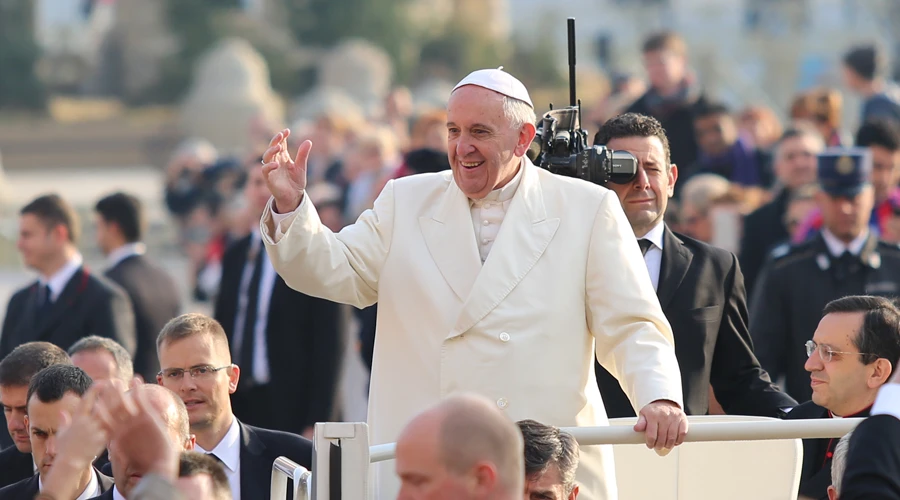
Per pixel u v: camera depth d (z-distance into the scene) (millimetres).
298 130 77875
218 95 142375
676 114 44125
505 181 17969
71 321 31469
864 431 13516
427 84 140000
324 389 31375
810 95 46938
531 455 15961
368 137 53250
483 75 17672
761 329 28219
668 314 21500
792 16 153125
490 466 11555
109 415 11961
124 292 32250
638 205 21266
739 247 36969
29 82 169375
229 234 57094
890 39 152000
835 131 46750
